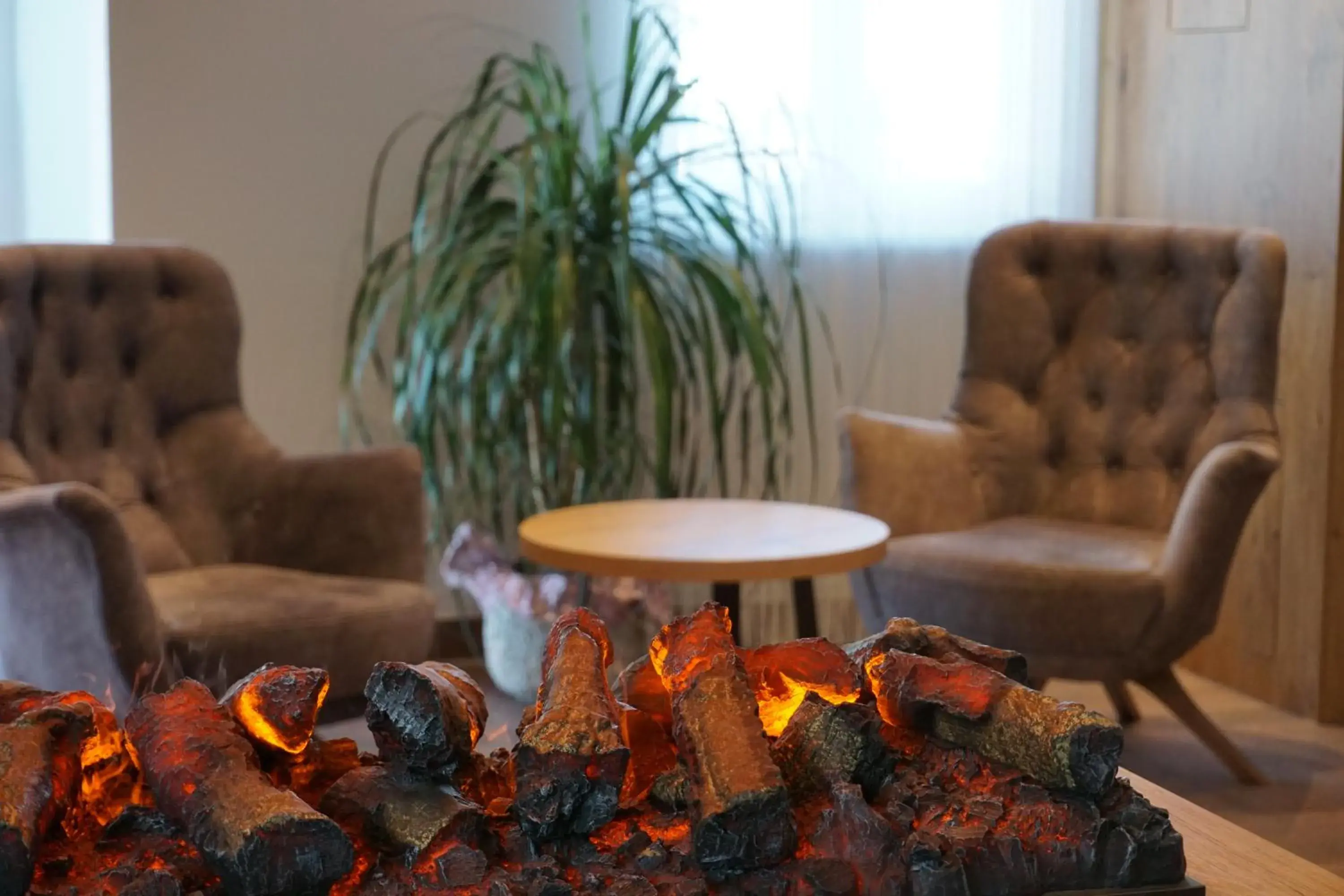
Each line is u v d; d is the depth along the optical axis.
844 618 4.07
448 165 3.72
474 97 3.77
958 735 1.34
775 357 3.50
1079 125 4.05
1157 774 3.11
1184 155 3.86
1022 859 1.24
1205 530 2.82
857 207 3.96
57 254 2.91
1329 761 3.21
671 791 1.33
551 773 1.24
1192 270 3.29
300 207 3.69
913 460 3.26
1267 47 3.58
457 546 3.42
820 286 3.97
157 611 2.45
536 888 1.18
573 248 3.38
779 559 2.51
